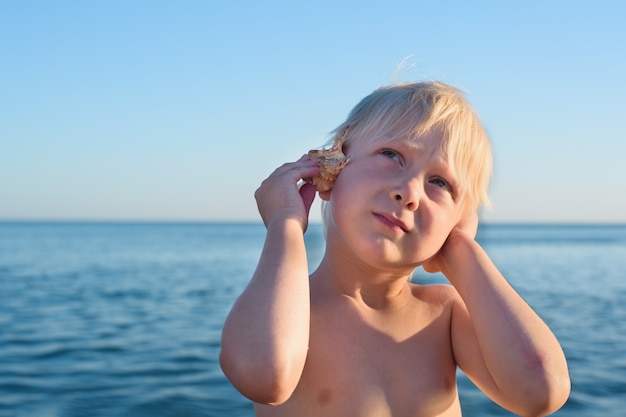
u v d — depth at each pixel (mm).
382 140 1555
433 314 1708
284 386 1350
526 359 1494
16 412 7445
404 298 1700
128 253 51625
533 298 20062
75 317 15375
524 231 190250
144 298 19625
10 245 65375
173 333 13102
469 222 1779
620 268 36656
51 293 20844
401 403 1558
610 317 15570
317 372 1540
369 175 1526
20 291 21438
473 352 1654
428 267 1812
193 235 117375
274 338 1347
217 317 15539
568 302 18938
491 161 1747
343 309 1606
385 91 1656
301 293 1436
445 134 1569
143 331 13344
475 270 1646
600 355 10773
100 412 7500
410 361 1609
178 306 17688
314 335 1567
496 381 1545
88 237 98000
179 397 8164
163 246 66688
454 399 1671
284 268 1451
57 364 10039
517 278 28672
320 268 1712
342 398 1521
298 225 1569
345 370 1544
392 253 1492
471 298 1621
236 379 1363
